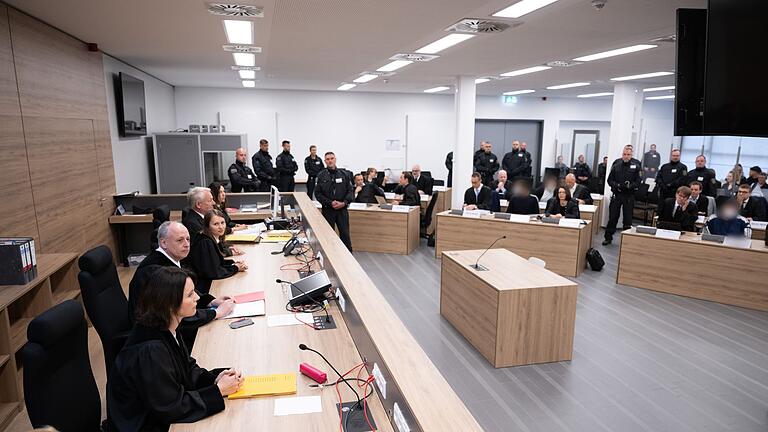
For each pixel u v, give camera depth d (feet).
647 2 11.55
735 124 9.94
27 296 10.62
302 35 15.64
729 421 9.63
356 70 24.81
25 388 5.42
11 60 11.99
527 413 9.85
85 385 6.21
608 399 10.39
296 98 37.04
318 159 32.58
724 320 14.92
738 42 9.76
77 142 16.03
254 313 8.86
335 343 7.70
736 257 16.01
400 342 6.13
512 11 12.47
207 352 7.39
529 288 11.54
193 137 26.99
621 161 24.34
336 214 21.43
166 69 24.57
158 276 6.12
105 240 18.47
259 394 6.20
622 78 27.48
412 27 14.33
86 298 8.35
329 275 10.20
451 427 4.34
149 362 5.65
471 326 13.00
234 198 21.83
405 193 24.40
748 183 24.23
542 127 44.39
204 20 13.51
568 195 20.80
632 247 18.03
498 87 34.14
